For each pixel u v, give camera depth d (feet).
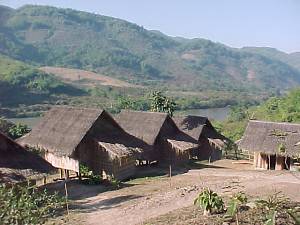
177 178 107.14
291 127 128.67
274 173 110.11
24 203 45.09
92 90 517.55
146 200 79.46
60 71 637.30
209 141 152.76
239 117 296.10
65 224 67.41
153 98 194.90
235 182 92.73
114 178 104.94
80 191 95.35
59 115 118.11
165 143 133.18
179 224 57.57
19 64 545.44
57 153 106.11
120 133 120.06
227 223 54.39
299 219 49.49
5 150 85.40
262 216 55.72
